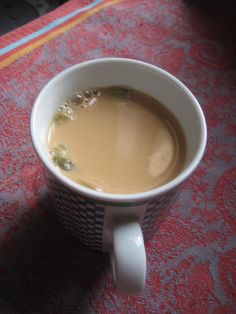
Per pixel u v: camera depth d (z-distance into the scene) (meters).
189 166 0.16
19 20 0.39
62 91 0.19
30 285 0.19
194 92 0.27
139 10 0.31
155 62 0.28
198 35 0.30
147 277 0.19
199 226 0.21
